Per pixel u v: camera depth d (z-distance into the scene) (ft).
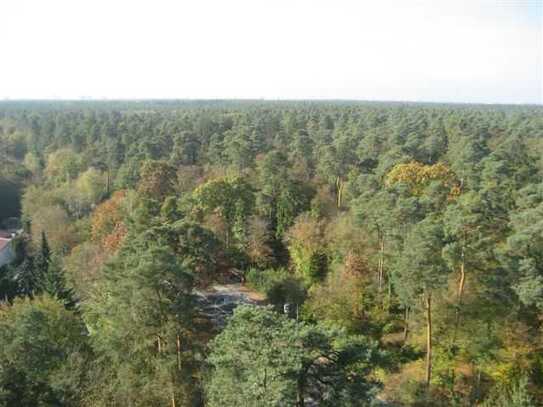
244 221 172.65
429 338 98.32
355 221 141.18
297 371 60.70
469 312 102.22
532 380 92.48
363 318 127.44
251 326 63.98
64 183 241.55
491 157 172.65
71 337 96.84
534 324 96.78
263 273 158.71
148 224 129.80
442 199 142.82
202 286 146.61
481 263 99.60
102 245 159.53
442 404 93.35
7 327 87.45
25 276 169.27
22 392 69.97
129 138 268.62
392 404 91.35
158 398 78.02
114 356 81.00
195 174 217.15
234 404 62.28
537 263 91.45
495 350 98.02
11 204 263.70
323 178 201.05
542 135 280.92
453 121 303.27
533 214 100.73
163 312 80.43
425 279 91.35
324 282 146.72
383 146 227.61
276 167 184.44
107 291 100.94
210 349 83.92
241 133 234.58
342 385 63.46
